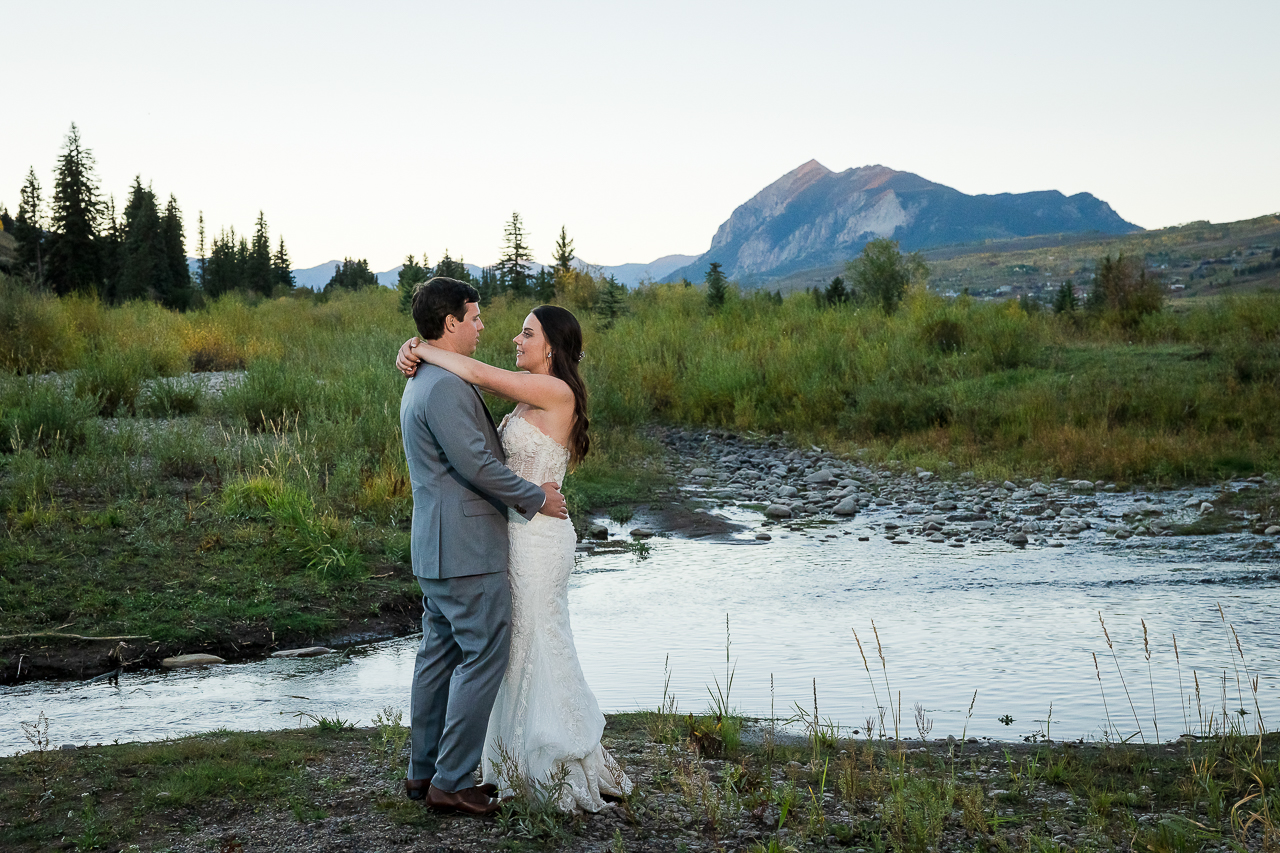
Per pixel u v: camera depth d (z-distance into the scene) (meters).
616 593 8.45
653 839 3.48
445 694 3.74
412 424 3.54
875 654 6.60
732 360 20.00
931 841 3.50
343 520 9.38
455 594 3.54
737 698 5.71
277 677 6.26
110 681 6.15
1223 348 18.41
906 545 10.38
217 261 85.12
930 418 16.44
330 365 17.41
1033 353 19.56
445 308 3.61
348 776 4.03
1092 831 3.61
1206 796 3.98
